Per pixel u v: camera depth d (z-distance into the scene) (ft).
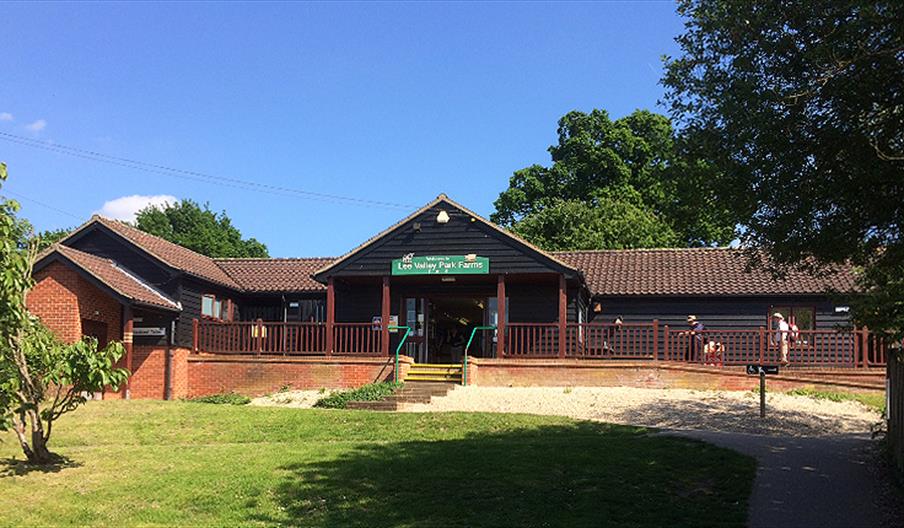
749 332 75.77
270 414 59.98
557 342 85.35
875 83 30.37
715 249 99.66
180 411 61.31
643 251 101.09
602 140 166.71
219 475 39.99
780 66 32.73
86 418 58.03
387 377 78.13
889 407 41.96
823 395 66.74
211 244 193.16
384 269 82.64
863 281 36.35
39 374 42.09
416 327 90.07
